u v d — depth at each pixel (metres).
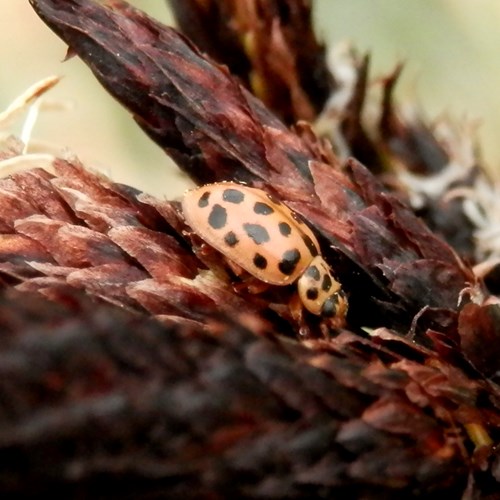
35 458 0.05
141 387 0.05
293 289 0.06
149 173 0.09
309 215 0.06
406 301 0.06
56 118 0.09
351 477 0.05
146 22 0.06
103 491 0.05
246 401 0.05
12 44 0.09
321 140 0.06
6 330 0.05
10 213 0.06
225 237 0.06
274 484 0.05
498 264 0.06
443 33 0.09
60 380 0.05
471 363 0.05
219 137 0.06
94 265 0.05
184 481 0.05
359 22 0.09
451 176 0.07
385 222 0.06
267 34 0.06
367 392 0.05
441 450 0.05
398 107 0.07
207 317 0.05
